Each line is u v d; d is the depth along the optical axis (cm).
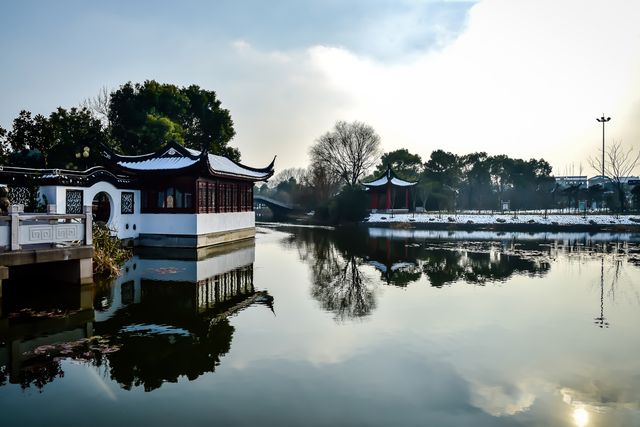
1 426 650
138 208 2800
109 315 1238
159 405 714
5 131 2727
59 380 812
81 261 1510
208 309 1312
